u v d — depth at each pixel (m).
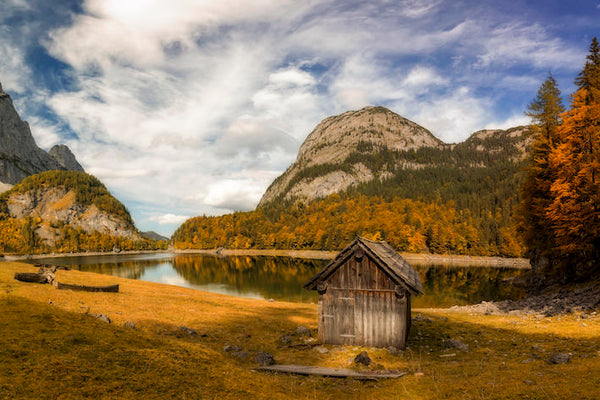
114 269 115.75
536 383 10.17
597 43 43.53
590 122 33.00
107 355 9.14
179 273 99.81
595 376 10.18
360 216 199.62
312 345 19.80
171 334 19.81
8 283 25.56
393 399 10.30
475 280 76.25
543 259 53.50
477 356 16.53
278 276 88.62
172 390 8.12
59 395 6.70
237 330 23.08
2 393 6.26
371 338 19.62
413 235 158.38
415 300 50.91
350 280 20.23
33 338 8.92
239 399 8.50
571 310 25.02
